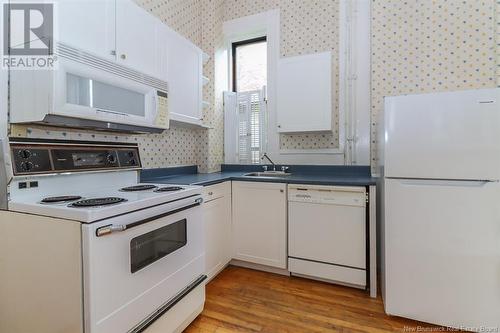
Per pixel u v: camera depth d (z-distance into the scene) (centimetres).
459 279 152
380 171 191
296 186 214
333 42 264
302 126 248
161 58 195
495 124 142
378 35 228
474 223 147
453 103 149
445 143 151
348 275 201
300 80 249
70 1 131
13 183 122
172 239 146
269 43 293
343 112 262
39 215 111
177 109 213
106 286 106
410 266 162
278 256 223
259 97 300
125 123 158
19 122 129
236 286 210
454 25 208
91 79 135
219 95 306
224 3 315
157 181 211
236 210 238
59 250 106
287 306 183
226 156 314
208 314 174
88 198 131
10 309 120
